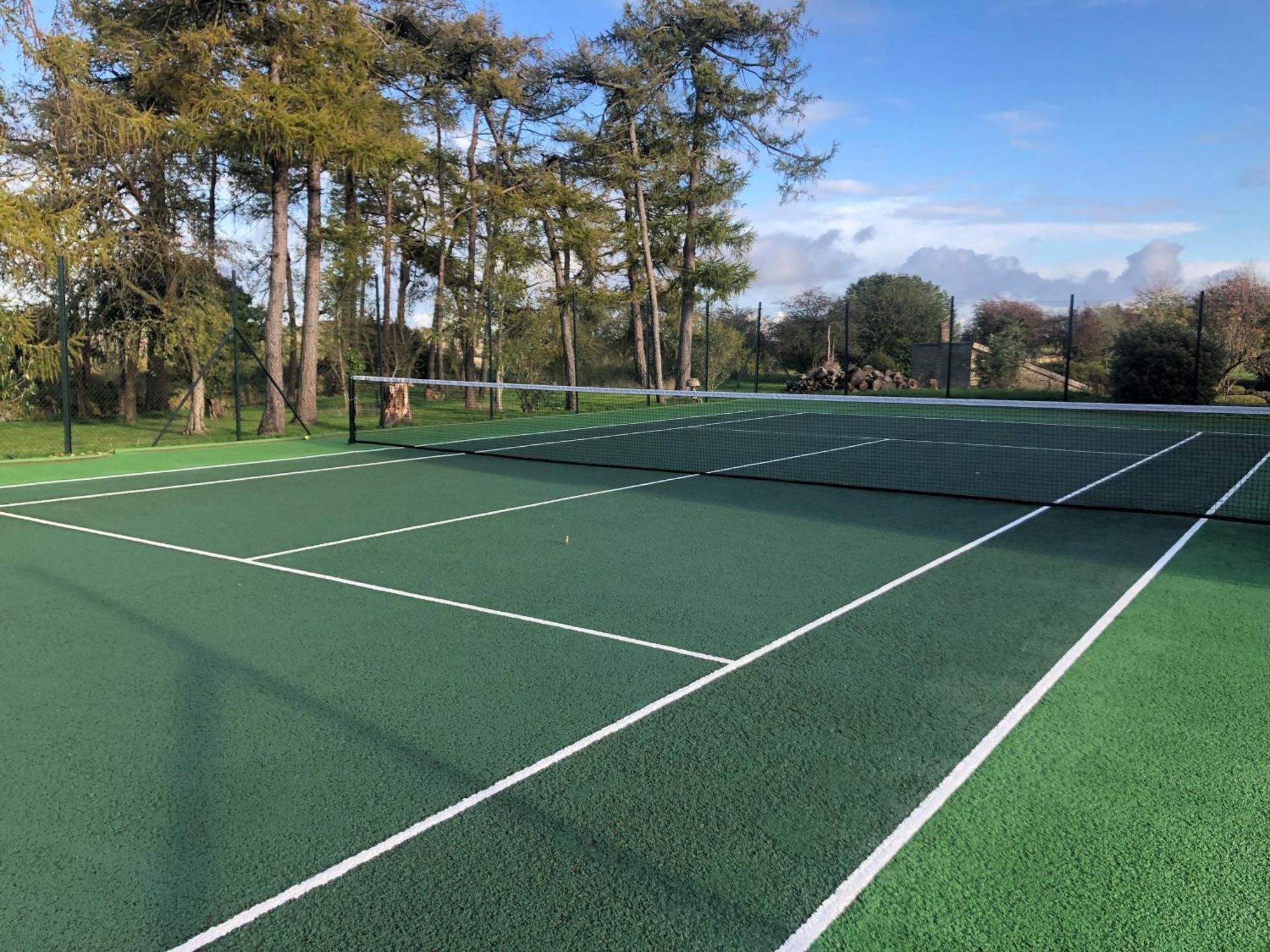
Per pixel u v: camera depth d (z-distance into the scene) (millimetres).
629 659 4887
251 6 17938
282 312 18938
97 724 4027
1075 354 32844
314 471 12961
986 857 2936
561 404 28188
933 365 35969
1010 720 4035
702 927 2594
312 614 5762
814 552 7574
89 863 2922
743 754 3711
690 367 30938
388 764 3631
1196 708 4156
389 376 26531
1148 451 15867
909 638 5215
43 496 10688
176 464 13773
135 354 20688
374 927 2600
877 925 2592
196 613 5793
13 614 5770
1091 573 6797
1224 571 6852
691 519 9109
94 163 18438
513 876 2846
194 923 2613
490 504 10062
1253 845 2990
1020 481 12047
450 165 27188
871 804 3289
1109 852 2953
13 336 16609
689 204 29297
